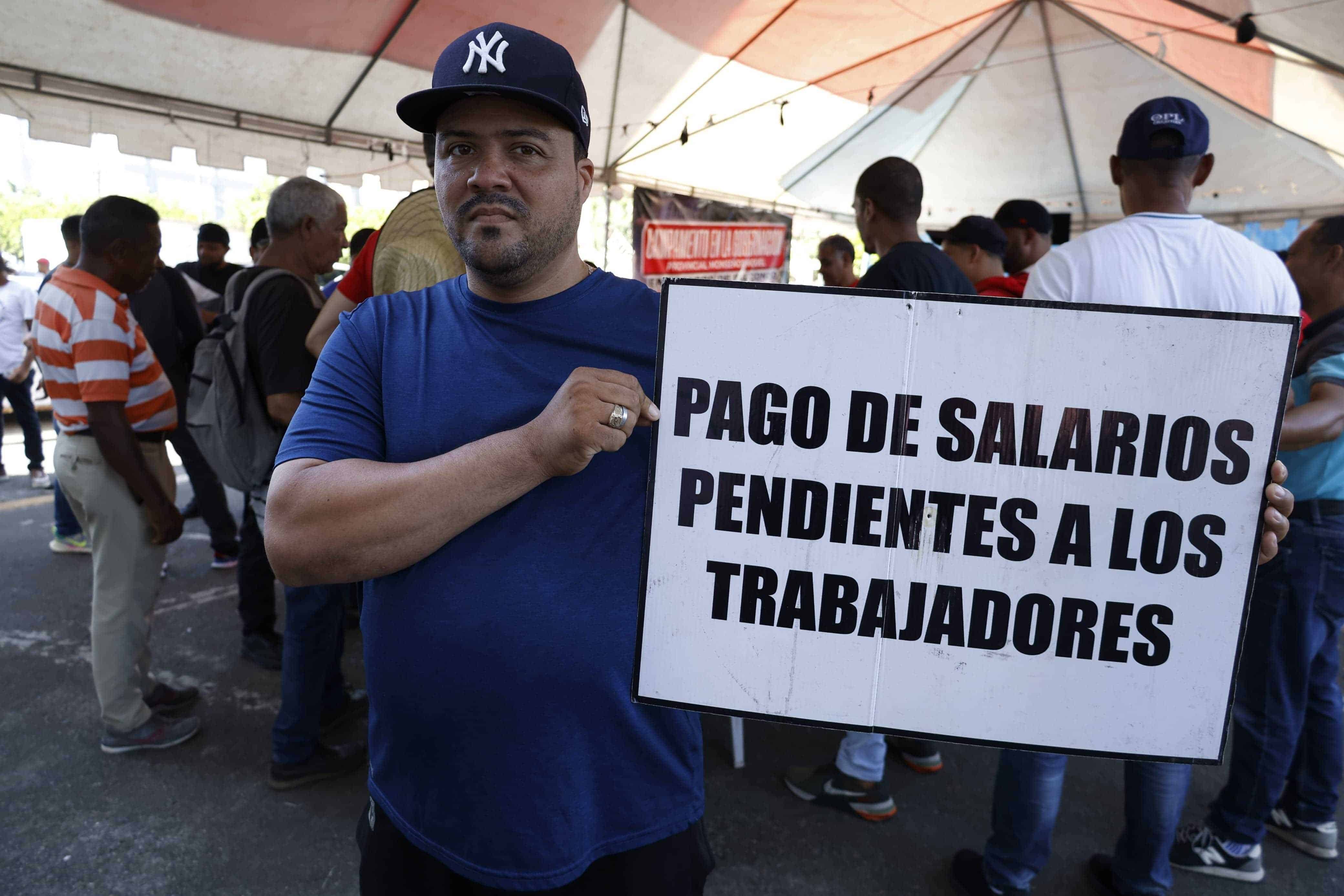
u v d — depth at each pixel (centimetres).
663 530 100
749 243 677
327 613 234
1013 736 99
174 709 275
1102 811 246
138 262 233
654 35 419
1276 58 396
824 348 97
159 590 259
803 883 209
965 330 95
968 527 97
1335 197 582
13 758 249
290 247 246
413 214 180
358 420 104
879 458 97
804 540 99
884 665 99
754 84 494
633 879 108
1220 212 639
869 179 237
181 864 207
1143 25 420
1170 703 97
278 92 418
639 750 106
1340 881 218
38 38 340
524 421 100
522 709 99
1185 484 94
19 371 537
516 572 99
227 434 223
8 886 197
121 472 229
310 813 230
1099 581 96
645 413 96
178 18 335
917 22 432
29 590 378
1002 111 578
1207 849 219
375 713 109
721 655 101
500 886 103
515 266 99
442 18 365
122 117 403
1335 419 174
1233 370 92
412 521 90
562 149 100
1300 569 198
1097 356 94
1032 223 342
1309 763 228
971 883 203
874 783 237
